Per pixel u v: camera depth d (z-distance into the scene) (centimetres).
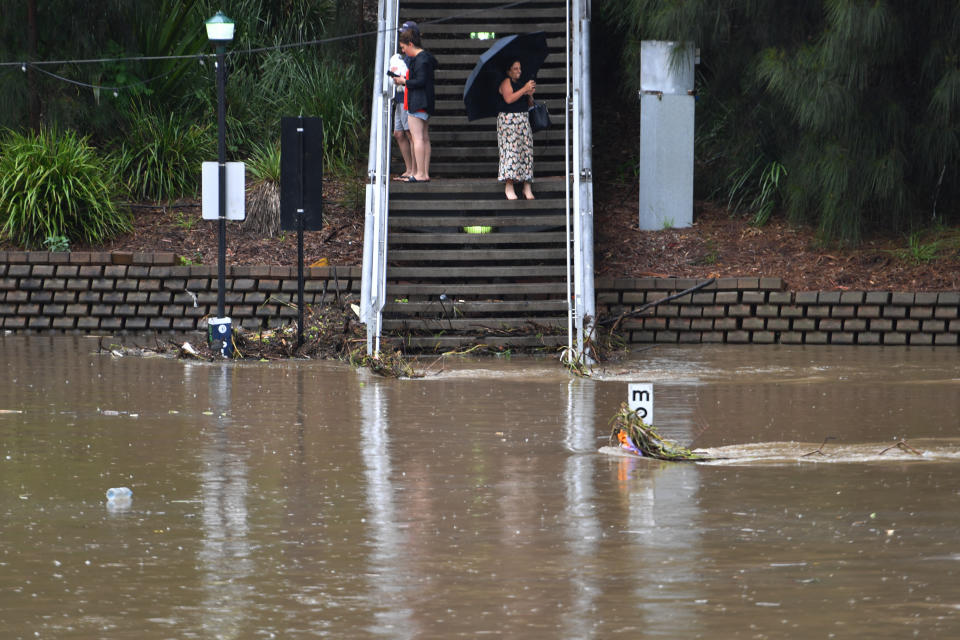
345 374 5053
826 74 6494
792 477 3023
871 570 2238
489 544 2425
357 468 3139
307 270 6444
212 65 8188
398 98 6600
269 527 2558
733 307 6347
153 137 7681
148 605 2061
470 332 5934
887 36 6406
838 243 6912
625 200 7619
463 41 7425
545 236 6341
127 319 6594
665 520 2603
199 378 4872
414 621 1981
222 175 5606
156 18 7981
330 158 7912
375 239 5791
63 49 7662
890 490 2869
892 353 5862
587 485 2944
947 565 2267
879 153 6769
